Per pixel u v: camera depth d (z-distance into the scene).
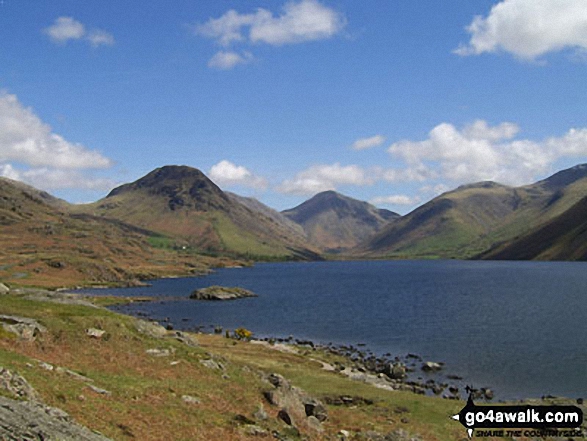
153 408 28.69
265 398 36.84
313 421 35.62
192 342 53.50
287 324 113.81
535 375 65.00
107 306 143.25
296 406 37.88
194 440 25.75
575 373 65.50
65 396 25.80
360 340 93.81
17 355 30.72
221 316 127.25
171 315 128.88
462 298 156.88
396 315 123.94
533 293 163.62
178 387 34.38
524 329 97.94
